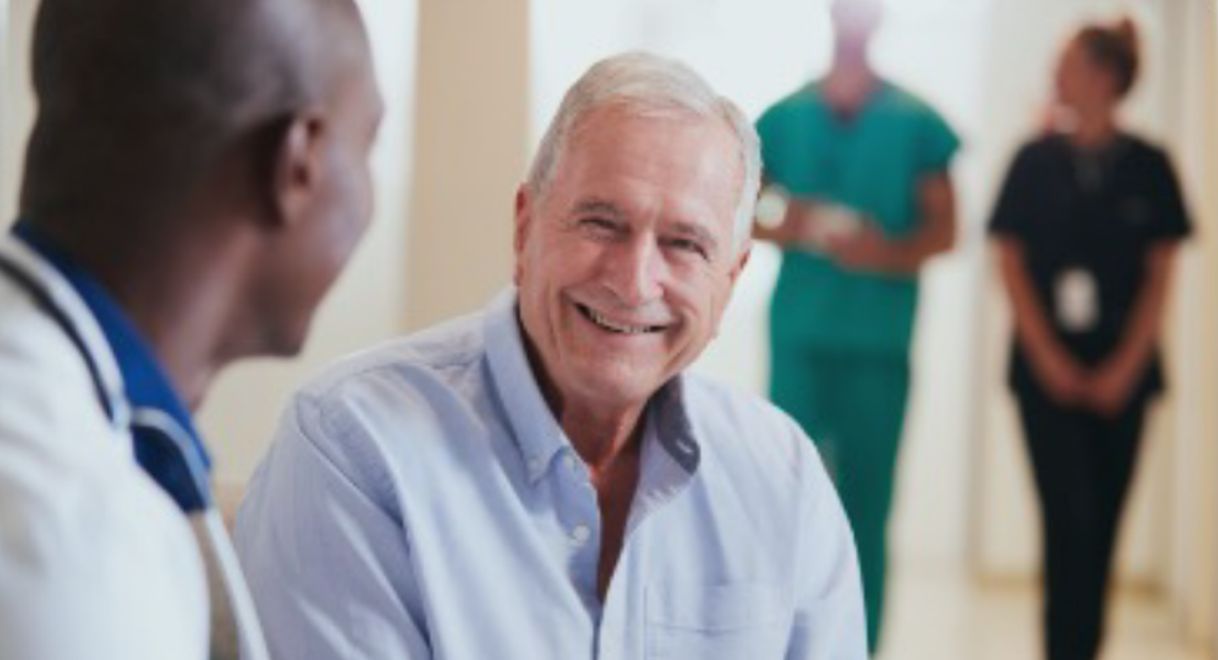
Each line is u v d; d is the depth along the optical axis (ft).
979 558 17.54
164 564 1.97
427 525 4.17
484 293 10.48
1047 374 12.83
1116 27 12.76
